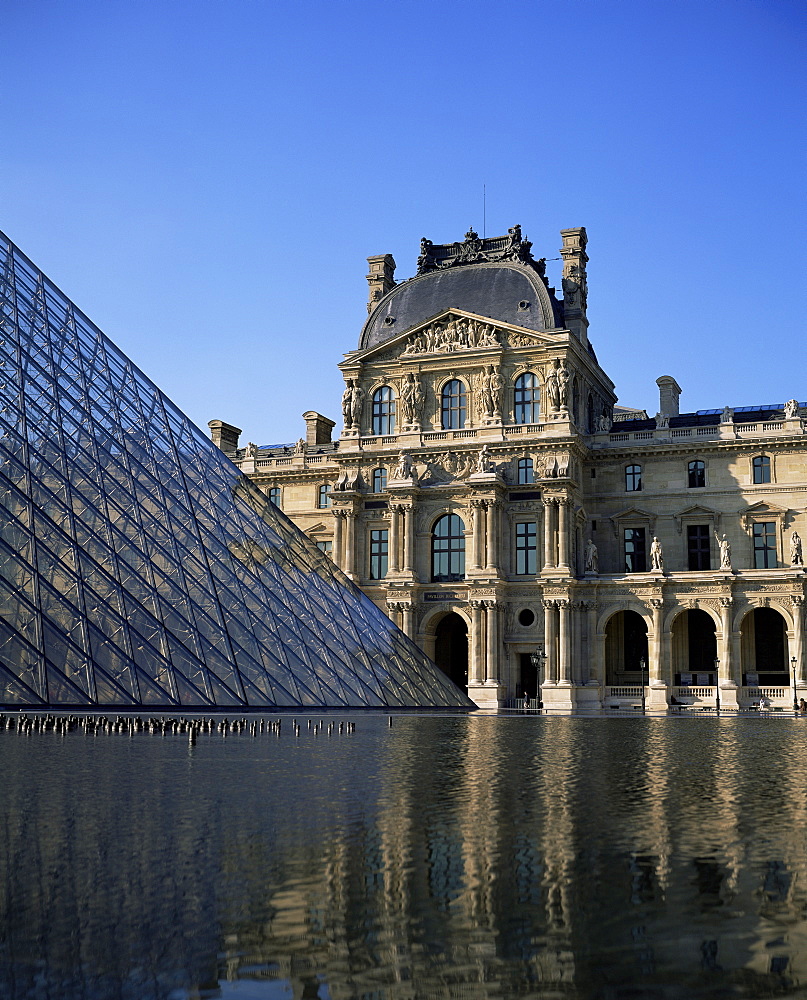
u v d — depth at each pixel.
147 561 52.81
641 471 109.62
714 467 106.81
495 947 12.65
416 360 112.06
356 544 112.06
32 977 11.70
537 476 105.19
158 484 59.34
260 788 26.27
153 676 46.81
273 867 16.72
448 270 118.12
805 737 54.16
